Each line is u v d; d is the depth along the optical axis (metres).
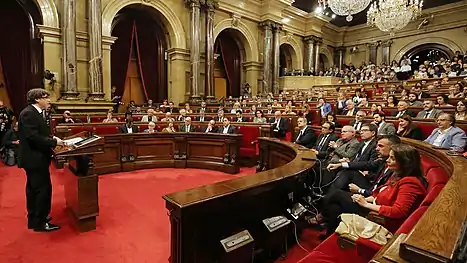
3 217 3.35
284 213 2.60
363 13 17.28
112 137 5.45
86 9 9.50
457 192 1.39
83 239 2.86
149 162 5.88
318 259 1.69
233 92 15.37
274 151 4.66
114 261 2.48
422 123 5.10
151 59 12.52
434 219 1.05
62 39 8.86
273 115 8.12
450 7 16.14
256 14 14.80
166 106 10.24
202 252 1.89
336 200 2.74
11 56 9.42
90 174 3.04
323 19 17.62
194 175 5.42
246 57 15.08
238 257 2.00
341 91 12.59
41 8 8.63
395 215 1.96
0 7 9.20
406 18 11.31
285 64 17.89
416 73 13.50
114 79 11.71
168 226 3.17
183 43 11.95
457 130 4.05
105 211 3.57
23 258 2.50
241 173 5.67
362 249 1.65
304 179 2.89
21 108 9.60
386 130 4.79
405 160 2.13
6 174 5.24
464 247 0.89
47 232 2.99
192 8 11.89
